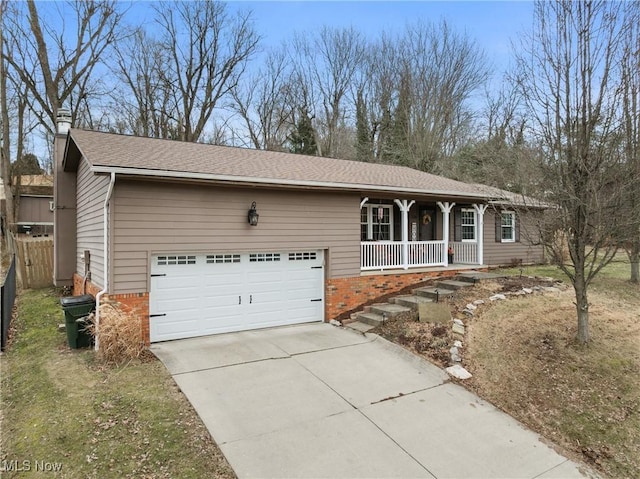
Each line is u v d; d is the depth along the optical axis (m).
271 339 8.30
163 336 7.99
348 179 10.44
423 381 6.26
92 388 5.59
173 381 5.94
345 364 6.90
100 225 8.23
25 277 12.94
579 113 6.47
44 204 25.81
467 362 6.76
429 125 27.98
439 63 28.27
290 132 31.27
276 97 30.70
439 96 27.92
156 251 7.71
